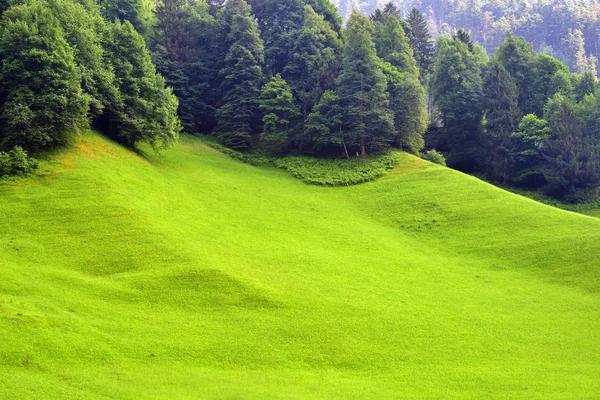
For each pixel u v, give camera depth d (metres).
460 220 55.12
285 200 60.72
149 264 36.59
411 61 90.19
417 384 25.89
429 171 68.56
